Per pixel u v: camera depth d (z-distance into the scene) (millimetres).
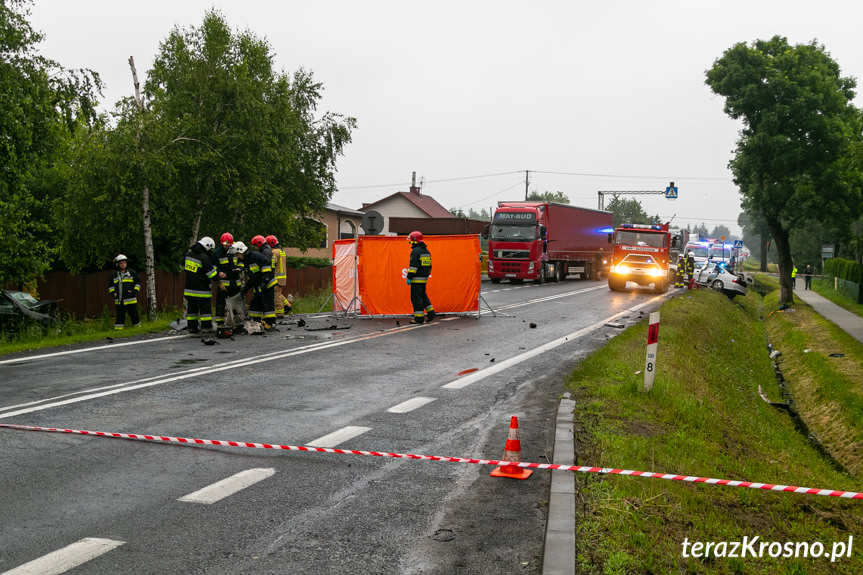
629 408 7922
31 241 20609
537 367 10766
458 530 4434
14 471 5457
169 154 22203
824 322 26328
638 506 4828
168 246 28359
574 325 16547
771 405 15875
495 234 35062
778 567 4617
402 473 5566
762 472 7512
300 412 7637
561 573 3715
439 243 18219
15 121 17172
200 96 24078
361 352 12109
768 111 31469
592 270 43125
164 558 3963
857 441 12719
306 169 31703
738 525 5211
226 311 14742
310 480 5359
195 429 6820
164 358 11258
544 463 5836
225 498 4934
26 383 9047
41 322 18344
